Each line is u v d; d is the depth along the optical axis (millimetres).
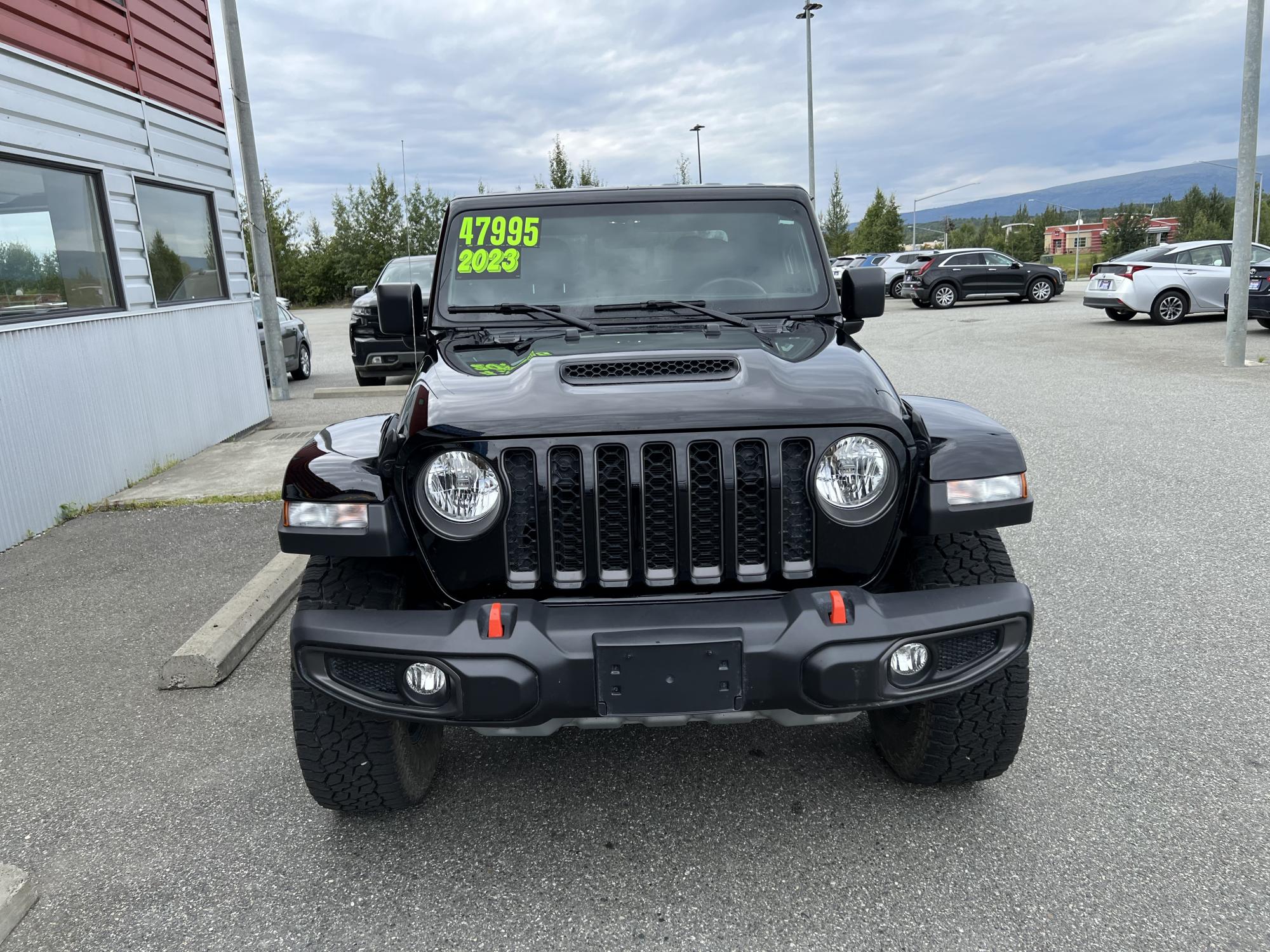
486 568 2473
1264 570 4812
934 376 12016
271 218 50562
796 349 2992
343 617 2412
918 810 2914
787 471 2463
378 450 2721
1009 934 2350
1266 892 2473
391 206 49125
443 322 3438
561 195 3631
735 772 3182
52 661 4262
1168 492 6266
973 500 2520
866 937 2365
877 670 2336
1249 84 11086
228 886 2660
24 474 6211
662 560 2480
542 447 2410
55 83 6859
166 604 4922
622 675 2316
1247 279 11570
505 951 2365
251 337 10383
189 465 8297
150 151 8367
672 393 2494
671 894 2564
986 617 2418
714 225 3580
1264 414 8695
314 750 2682
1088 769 3096
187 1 9297
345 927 2475
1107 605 4441
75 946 2438
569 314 3414
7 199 6336
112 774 3293
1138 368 12055
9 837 2930
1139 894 2480
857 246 54125
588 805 3014
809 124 31375
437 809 3020
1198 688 3617
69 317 6836
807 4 30406
